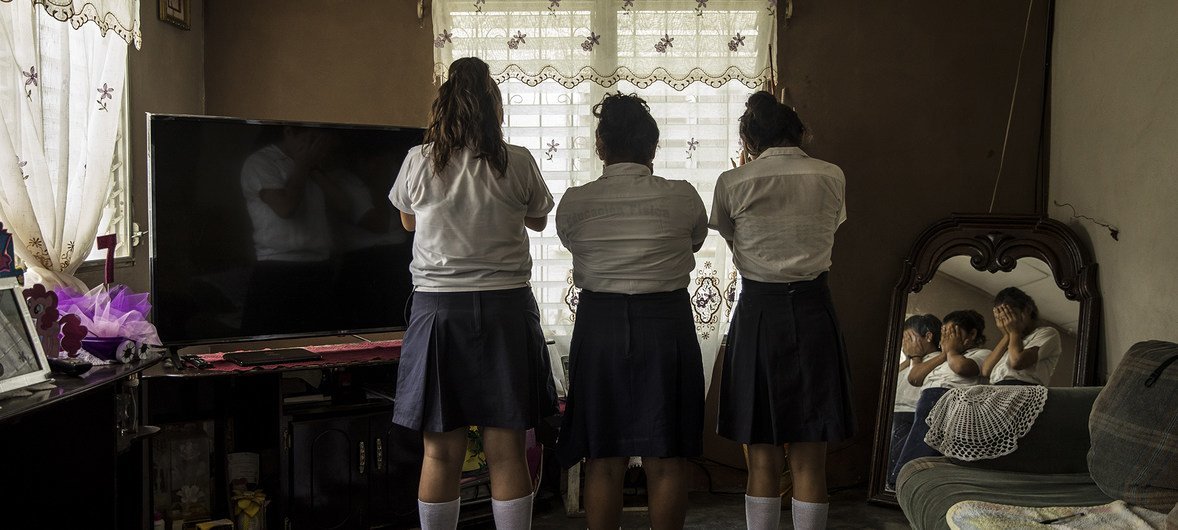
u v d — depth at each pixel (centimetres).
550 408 269
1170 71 304
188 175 306
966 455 268
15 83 247
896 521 358
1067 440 264
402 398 254
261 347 387
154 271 302
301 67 385
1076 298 365
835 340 273
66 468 238
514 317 254
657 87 383
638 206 257
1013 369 368
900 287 385
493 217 250
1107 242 350
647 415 256
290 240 323
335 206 329
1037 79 393
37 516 238
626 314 257
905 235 397
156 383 331
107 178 287
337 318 331
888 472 376
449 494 259
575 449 262
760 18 380
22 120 252
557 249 385
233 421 331
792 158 274
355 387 338
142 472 277
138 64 329
